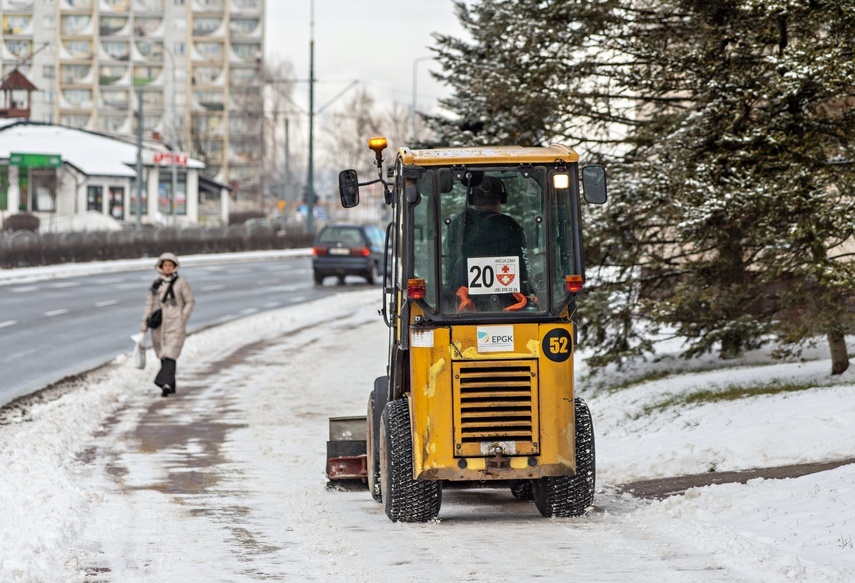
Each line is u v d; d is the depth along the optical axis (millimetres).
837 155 22047
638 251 25375
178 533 12750
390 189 14531
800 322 21656
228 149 185875
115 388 26641
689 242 22953
